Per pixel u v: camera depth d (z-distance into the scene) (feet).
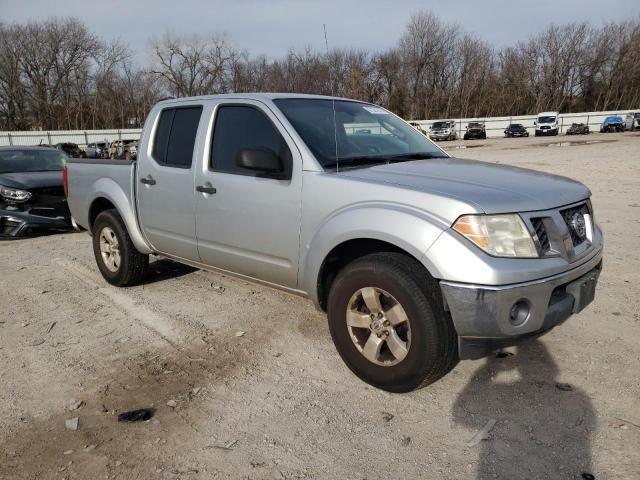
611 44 220.23
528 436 8.93
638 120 165.37
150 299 16.34
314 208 11.02
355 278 10.23
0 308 16.03
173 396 10.59
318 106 13.32
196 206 13.67
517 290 8.77
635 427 9.03
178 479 8.18
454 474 8.12
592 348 11.93
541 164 58.90
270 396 10.48
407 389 10.02
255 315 14.75
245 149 11.37
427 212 9.43
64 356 12.54
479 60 221.25
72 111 209.46
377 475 8.15
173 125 14.85
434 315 9.30
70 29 200.44
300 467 8.39
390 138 13.71
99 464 8.58
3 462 8.70
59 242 25.84
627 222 25.03
